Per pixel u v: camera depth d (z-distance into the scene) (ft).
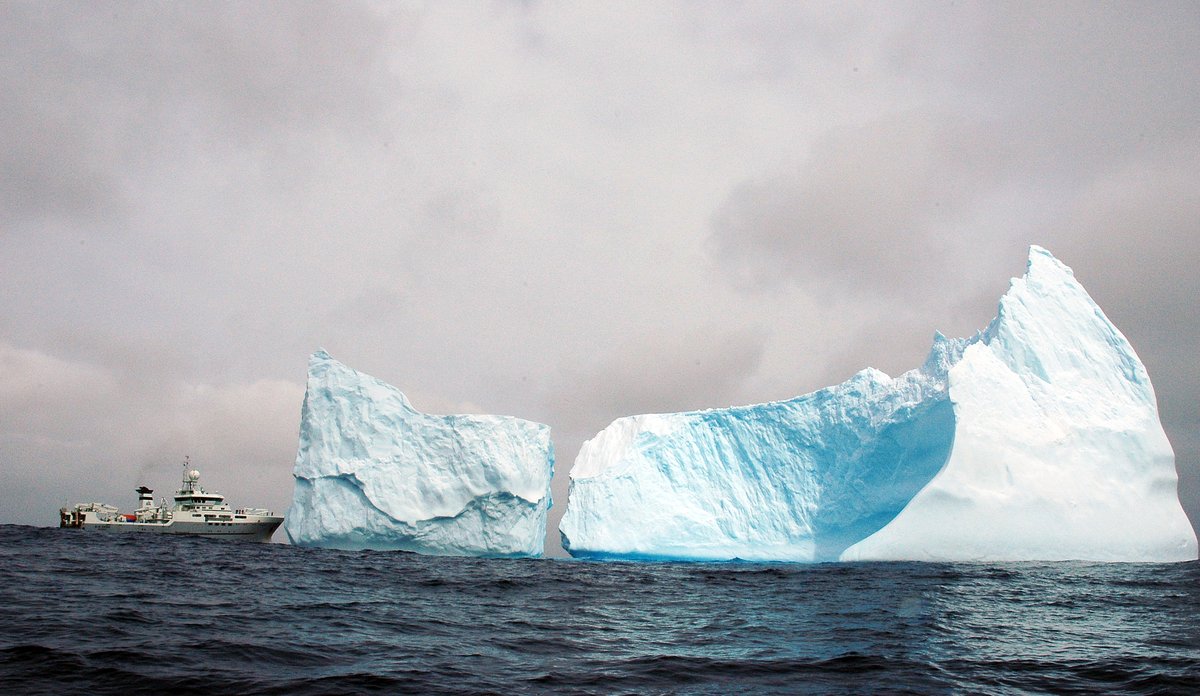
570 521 171.53
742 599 83.71
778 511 163.84
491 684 41.81
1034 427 137.28
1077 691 41.83
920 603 79.36
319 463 160.97
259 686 39.83
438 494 159.53
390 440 162.81
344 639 54.03
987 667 47.55
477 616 68.18
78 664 42.63
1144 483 134.62
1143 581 99.19
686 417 172.86
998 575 107.96
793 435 165.48
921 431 149.07
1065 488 132.98
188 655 45.88
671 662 48.39
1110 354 145.38
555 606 76.48
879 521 152.87
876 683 43.29
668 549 163.84
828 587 95.50
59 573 87.04
